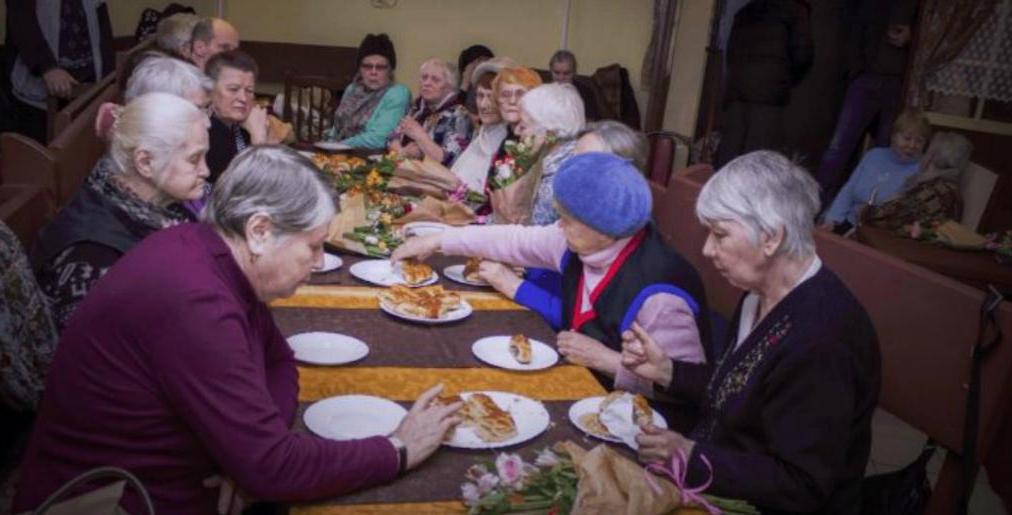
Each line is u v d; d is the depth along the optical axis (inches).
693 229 116.3
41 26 192.1
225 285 49.1
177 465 50.0
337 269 91.7
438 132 169.5
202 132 71.0
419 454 52.4
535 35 282.5
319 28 273.4
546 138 107.7
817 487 54.4
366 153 170.7
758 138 225.1
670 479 54.4
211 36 147.3
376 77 185.5
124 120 68.8
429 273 91.0
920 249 141.9
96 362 48.0
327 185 51.7
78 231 67.8
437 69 171.6
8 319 63.0
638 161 97.0
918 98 221.9
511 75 132.0
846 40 234.8
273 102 243.3
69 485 40.3
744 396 59.8
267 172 49.5
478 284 92.7
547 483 48.6
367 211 106.4
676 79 256.2
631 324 75.4
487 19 279.7
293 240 50.4
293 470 47.3
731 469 54.2
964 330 67.5
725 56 234.2
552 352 74.3
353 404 59.6
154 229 70.5
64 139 104.3
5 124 197.2
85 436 49.3
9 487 77.7
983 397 64.4
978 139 220.7
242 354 47.7
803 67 219.5
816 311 57.3
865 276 80.7
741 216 57.6
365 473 49.7
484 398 60.1
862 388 58.2
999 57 214.8
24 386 64.6
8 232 64.5
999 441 105.0
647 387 73.6
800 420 55.4
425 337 75.0
